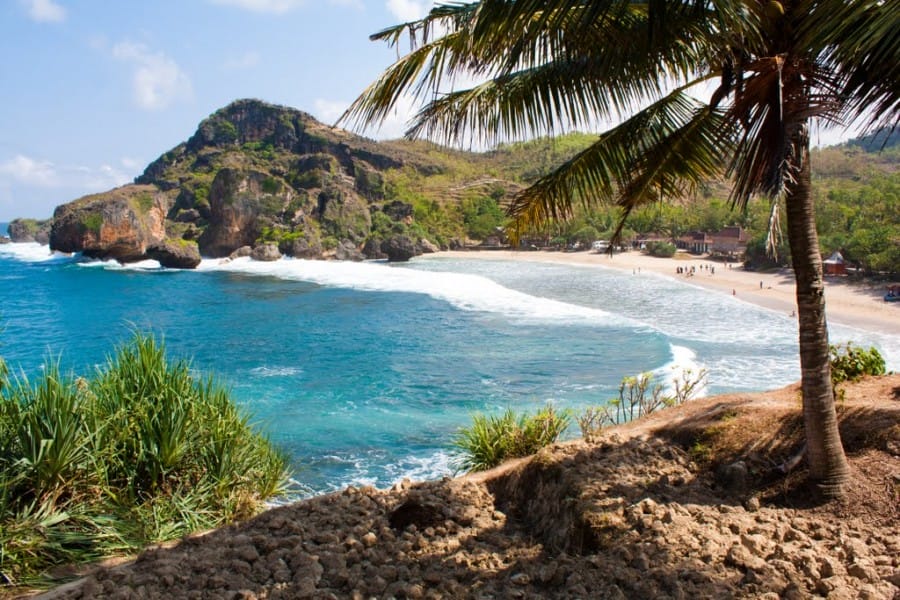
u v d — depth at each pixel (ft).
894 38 11.96
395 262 296.51
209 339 106.73
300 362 86.48
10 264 287.89
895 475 15.55
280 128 507.71
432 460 48.01
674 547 13.87
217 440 22.48
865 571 12.37
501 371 77.10
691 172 18.93
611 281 191.62
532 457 20.07
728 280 187.83
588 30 13.99
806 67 14.02
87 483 19.40
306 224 326.03
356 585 14.05
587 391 66.18
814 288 15.52
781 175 12.90
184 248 268.00
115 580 14.34
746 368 75.36
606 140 18.72
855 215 205.77
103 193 302.66
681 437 20.52
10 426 18.93
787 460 17.30
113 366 24.09
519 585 13.79
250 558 15.31
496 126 18.57
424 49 16.47
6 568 16.10
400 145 542.98
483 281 195.00
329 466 47.09
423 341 99.86
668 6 13.75
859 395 21.94
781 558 13.19
